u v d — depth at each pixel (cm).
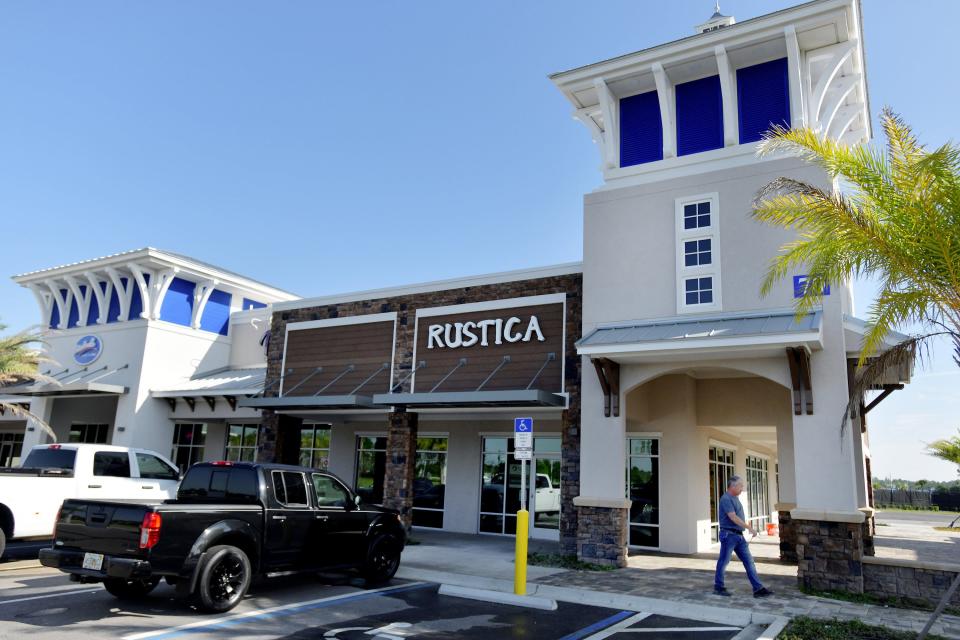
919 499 4769
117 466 1420
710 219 1413
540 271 1677
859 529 1135
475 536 1905
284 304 2114
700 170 1451
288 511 997
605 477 1395
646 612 996
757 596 1080
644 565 1389
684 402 1670
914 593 1080
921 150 945
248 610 912
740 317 1306
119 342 2638
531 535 1888
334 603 981
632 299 1452
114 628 792
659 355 1312
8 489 1215
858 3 1362
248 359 2816
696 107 1520
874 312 983
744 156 1420
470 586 1146
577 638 835
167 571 832
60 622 816
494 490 1986
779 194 1323
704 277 1392
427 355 1805
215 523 897
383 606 977
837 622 900
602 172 1583
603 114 1575
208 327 2816
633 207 1500
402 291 1894
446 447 2094
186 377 2680
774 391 1636
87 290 2834
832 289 1240
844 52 1391
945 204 895
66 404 2883
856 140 1762
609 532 1373
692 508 1639
